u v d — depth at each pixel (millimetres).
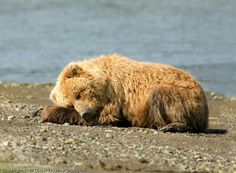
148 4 78812
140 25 66188
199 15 70875
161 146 21453
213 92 37812
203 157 20531
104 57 24766
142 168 18938
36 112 25500
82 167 18703
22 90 35625
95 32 62969
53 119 24141
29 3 79875
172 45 55594
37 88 36844
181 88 23781
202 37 59219
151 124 24000
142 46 55438
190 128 23750
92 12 74250
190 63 48031
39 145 20625
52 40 59062
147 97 23859
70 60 50594
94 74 24078
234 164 19906
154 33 61906
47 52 53688
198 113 23750
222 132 24438
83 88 23844
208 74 44125
